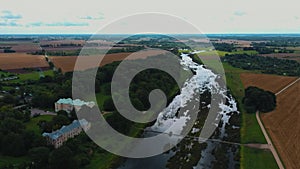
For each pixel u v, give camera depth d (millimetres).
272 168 143500
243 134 184125
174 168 145125
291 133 182500
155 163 149875
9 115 185500
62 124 173875
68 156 134375
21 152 148250
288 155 155750
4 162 141750
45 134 156250
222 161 151250
